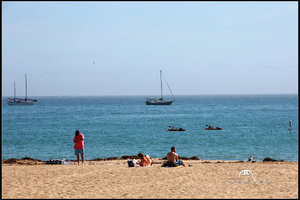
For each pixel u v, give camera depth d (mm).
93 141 53906
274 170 17203
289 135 60156
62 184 13633
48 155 39844
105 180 14531
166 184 13578
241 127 76312
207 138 57031
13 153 41312
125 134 63906
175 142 52406
